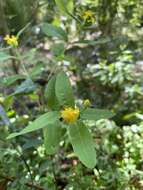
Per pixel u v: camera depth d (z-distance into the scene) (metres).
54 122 0.22
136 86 0.43
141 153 0.33
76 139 0.22
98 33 0.45
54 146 0.23
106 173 0.31
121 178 0.30
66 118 0.22
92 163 0.21
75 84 0.50
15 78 0.29
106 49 0.46
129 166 0.31
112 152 0.34
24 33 0.37
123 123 0.42
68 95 0.23
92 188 0.30
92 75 0.47
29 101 0.47
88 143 0.21
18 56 0.28
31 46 0.51
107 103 0.47
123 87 0.46
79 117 0.23
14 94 0.28
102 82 0.46
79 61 0.49
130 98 0.44
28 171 0.29
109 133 0.36
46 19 0.45
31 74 0.29
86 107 0.24
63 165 0.36
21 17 0.35
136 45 0.50
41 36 0.51
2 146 0.30
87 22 0.29
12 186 0.28
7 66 0.45
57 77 0.23
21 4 0.35
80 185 0.29
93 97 0.47
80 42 0.29
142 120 0.38
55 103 0.24
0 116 0.30
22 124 0.35
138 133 0.36
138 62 0.50
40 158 0.30
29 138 0.31
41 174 0.30
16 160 0.29
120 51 0.46
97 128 0.36
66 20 0.44
